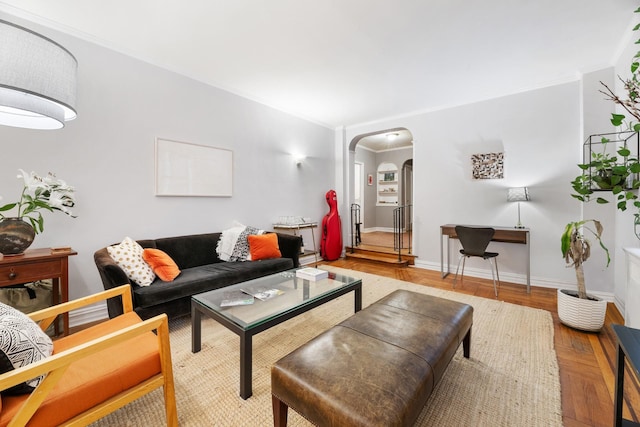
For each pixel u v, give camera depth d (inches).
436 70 123.1
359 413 35.6
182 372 67.6
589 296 91.6
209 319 99.2
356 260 199.2
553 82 133.2
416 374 43.0
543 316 99.5
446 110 165.9
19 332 38.5
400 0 79.6
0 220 75.7
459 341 60.2
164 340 48.9
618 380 44.9
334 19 88.2
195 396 59.2
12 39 49.4
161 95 116.0
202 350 77.8
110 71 102.2
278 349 78.4
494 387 61.6
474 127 156.4
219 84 136.1
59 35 91.0
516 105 143.6
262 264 118.9
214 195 135.0
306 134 189.2
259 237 128.7
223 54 109.4
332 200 198.1
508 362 71.2
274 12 84.7
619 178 68.7
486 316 99.9
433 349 50.3
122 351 48.9
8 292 77.9
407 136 261.0
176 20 88.5
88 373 43.3
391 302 71.9
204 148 130.6
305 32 95.0
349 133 212.5
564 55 110.6
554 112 133.9
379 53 108.5
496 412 54.2
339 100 159.5
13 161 84.5
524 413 53.9
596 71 117.9
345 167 212.5
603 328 90.0
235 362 72.0
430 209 172.7
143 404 57.1
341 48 105.3
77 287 96.0
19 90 49.9
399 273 163.2
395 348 49.4
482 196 154.6
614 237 114.7
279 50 106.3
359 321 60.4
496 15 86.4
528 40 100.2
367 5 81.8
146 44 102.5
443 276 153.6
